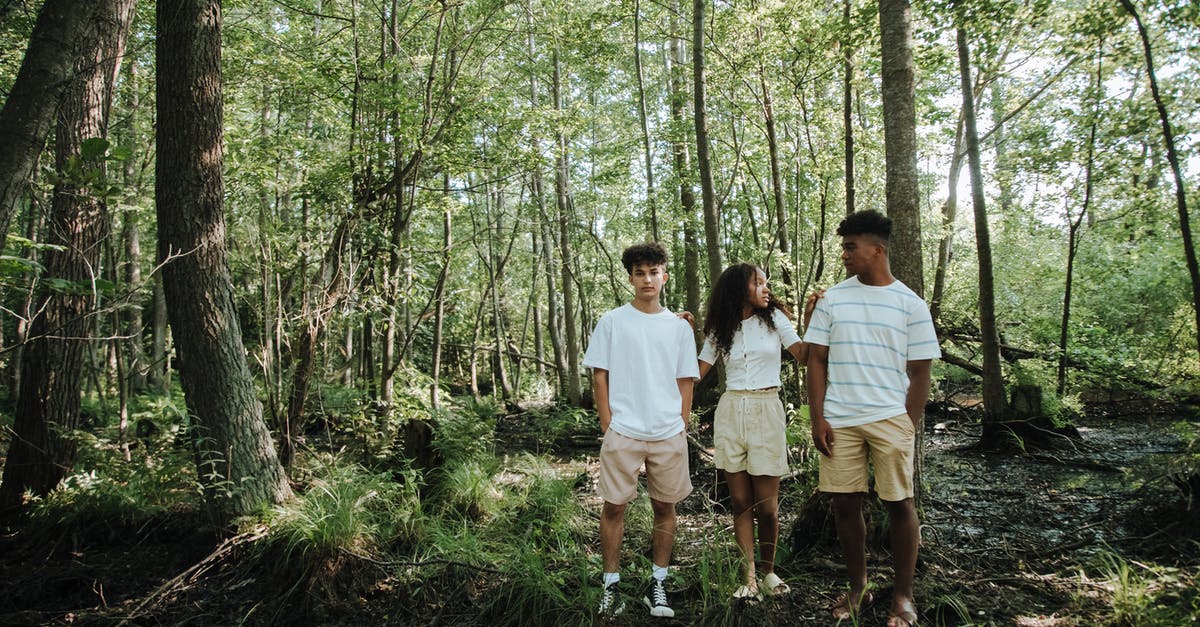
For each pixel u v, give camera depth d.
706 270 13.63
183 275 3.85
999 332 11.59
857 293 2.88
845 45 6.54
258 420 4.06
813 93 8.68
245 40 8.18
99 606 3.45
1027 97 10.48
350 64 6.71
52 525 4.27
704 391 9.52
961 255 14.16
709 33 8.71
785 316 3.18
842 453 2.81
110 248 10.00
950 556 3.52
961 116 10.71
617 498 2.98
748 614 2.84
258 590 3.43
